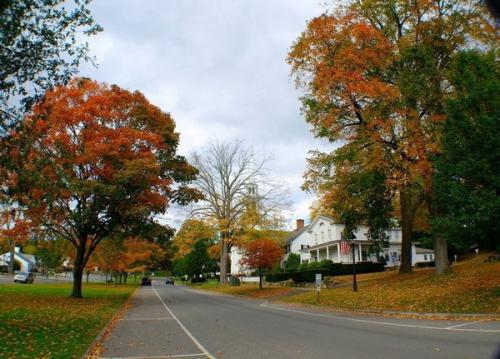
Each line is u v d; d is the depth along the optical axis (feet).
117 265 189.88
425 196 85.15
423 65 77.41
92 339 42.29
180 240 157.28
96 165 85.46
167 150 103.55
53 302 83.25
